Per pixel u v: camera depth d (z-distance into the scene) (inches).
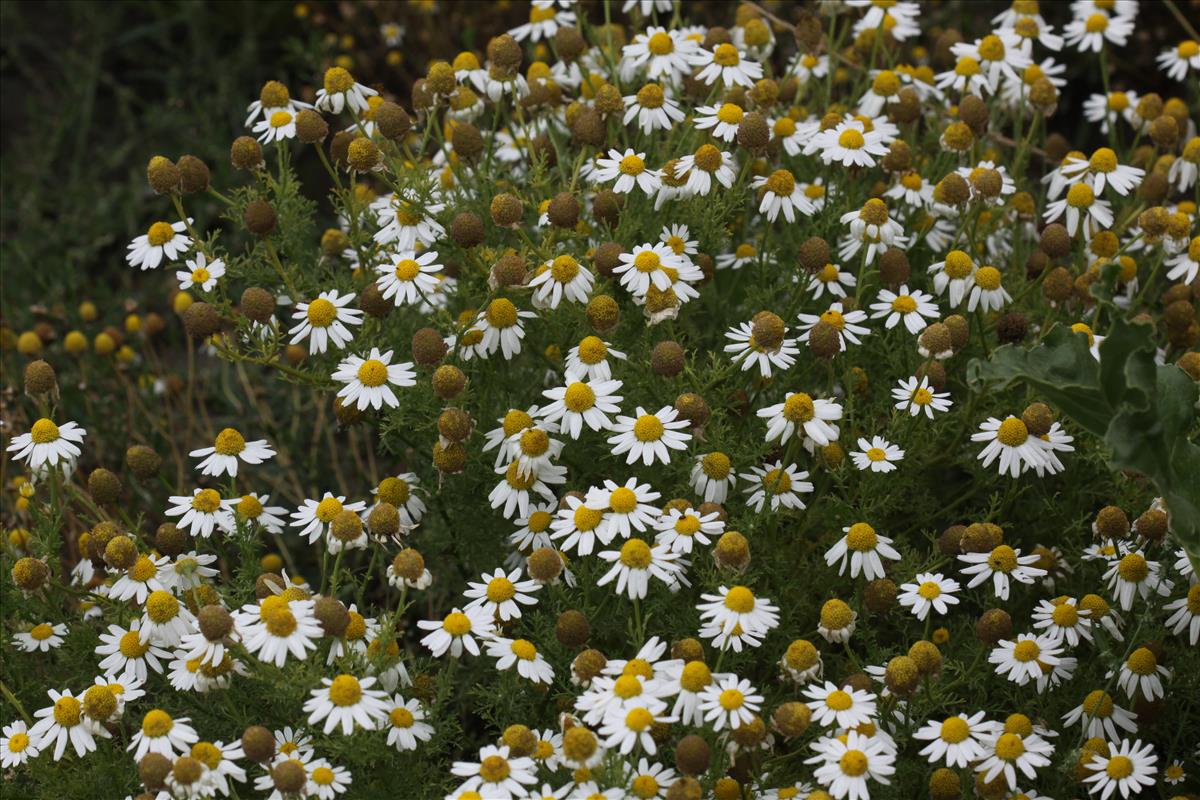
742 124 221.1
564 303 212.2
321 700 169.6
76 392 313.4
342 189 233.9
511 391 230.5
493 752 168.1
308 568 289.7
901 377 225.9
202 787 165.2
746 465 209.5
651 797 164.4
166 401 309.0
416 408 212.4
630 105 236.4
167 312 362.0
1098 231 248.7
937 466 233.3
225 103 406.3
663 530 185.5
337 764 190.9
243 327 218.8
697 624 196.9
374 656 178.1
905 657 177.5
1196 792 197.6
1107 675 201.2
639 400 212.7
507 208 211.0
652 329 223.1
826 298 236.8
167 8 442.0
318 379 221.3
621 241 221.0
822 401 194.1
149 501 292.4
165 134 411.5
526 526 204.7
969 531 194.2
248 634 173.5
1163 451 173.9
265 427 288.8
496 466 204.1
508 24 398.9
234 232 384.8
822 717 171.5
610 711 164.6
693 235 235.0
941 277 223.1
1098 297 174.9
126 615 197.5
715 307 249.6
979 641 202.1
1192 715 197.5
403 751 183.0
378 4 402.3
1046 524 229.3
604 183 229.9
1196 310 247.8
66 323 338.6
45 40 443.5
